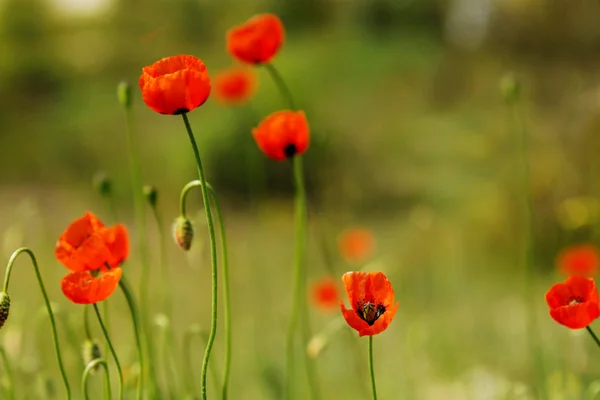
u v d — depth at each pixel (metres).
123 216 12.84
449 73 17.47
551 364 4.56
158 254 8.73
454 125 14.98
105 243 2.12
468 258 8.55
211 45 22.34
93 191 14.71
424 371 5.16
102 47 22.36
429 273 7.71
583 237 8.19
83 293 1.92
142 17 22.50
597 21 15.09
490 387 4.48
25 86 20.66
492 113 14.55
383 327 1.79
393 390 4.86
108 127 17.09
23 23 22.27
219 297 6.16
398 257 8.34
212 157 13.25
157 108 1.93
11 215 12.56
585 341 4.36
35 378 3.63
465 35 19.20
